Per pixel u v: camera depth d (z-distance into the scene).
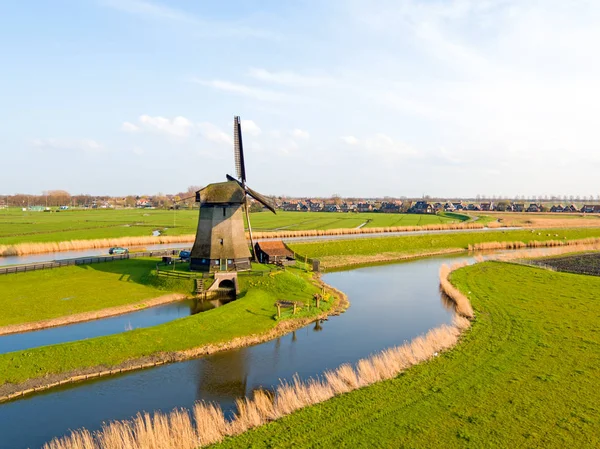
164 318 40.12
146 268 57.12
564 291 50.81
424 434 20.55
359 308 46.28
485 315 40.78
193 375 28.78
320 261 74.69
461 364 28.91
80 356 29.12
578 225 141.38
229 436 20.66
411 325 40.31
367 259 79.44
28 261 67.25
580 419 21.92
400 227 118.94
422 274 66.56
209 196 50.78
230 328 36.44
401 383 26.08
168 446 19.72
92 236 97.31
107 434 21.16
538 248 98.12
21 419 23.06
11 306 40.50
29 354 28.16
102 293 46.03
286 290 47.72
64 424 22.66
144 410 24.20
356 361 31.48
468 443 19.84
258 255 62.53
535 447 19.56
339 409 22.98
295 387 26.33
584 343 32.78
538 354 30.58
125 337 31.89
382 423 21.53
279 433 20.80
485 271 64.19
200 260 51.78
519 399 23.95
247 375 28.94
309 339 36.16
